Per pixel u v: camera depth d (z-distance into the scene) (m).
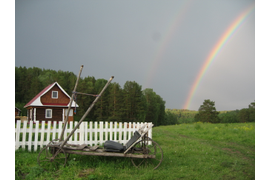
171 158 7.78
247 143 12.19
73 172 5.87
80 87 75.38
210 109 84.25
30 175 5.57
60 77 100.19
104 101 74.50
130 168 6.49
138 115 77.50
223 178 6.04
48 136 8.51
